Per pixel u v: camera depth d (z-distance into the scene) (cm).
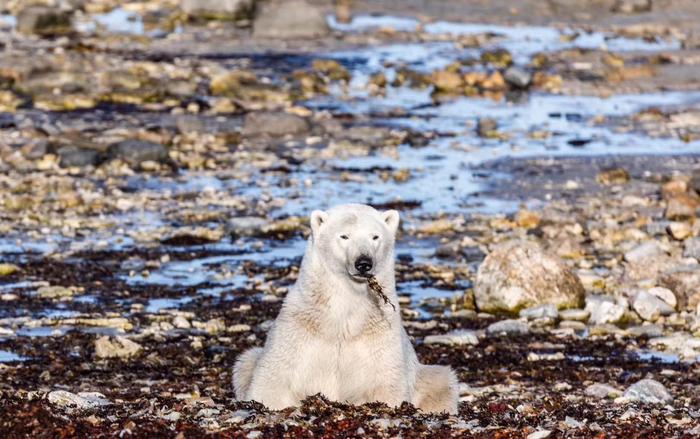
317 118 4388
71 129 4112
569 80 5103
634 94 4894
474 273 2734
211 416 1392
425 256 2873
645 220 3181
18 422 1298
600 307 2384
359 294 1416
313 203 3344
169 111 4478
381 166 3781
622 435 1307
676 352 2156
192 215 3177
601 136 4219
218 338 2208
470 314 2442
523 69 5038
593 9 6588
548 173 3728
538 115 4547
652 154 3969
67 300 2458
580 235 3066
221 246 2917
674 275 2519
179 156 3797
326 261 1426
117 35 5856
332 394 1430
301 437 1262
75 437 1262
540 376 1962
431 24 6319
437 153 3966
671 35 6000
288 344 1426
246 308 2412
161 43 5691
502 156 3934
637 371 2008
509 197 3459
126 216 3159
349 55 5512
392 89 4941
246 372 1538
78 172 3588
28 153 3719
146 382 1855
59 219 3092
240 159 3816
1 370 1922
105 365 1994
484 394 1805
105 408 1490
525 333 2286
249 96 4684
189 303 2456
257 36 5897
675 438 1305
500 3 6756
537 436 1278
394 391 1427
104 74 4816
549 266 2484
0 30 5903
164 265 2745
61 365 1978
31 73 4872
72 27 6031
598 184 3612
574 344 2211
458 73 5106
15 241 2900
